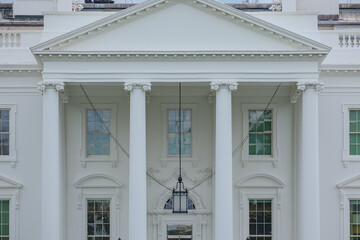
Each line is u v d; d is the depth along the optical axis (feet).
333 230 135.54
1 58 135.85
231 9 122.93
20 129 135.23
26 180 135.03
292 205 136.26
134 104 123.85
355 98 136.36
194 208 138.41
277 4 161.38
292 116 136.77
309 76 124.36
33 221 134.82
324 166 135.95
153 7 123.85
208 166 138.10
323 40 138.00
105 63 124.36
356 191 135.74
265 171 136.98
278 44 124.47
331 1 163.22
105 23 123.24
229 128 123.65
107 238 137.39
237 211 136.87
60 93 128.98
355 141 136.67
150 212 137.49
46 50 122.62
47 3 165.48
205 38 124.47
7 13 173.06
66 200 136.36
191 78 124.06
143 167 123.34
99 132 138.21
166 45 124.36
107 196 136.98
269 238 137.39
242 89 135.95
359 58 137.28
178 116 139.23
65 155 136.26
